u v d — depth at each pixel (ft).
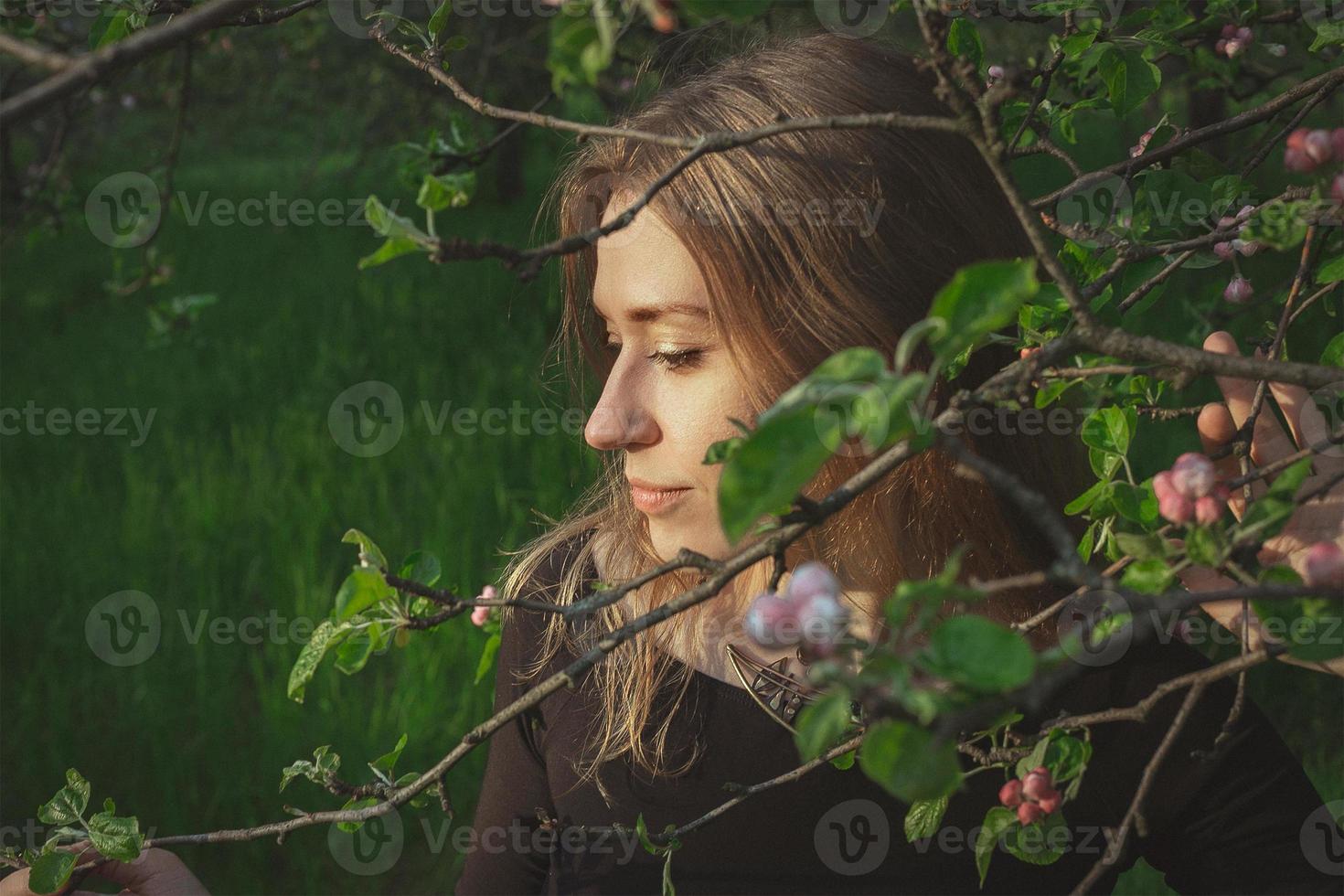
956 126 2.48
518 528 16.46
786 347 4.39
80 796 4.33
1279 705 11.73
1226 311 9.34
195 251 37.81
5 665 15.83
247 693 15.15
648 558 5.10
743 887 4.73
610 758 4.92
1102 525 3.93
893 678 1.93
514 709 3.40
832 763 4.34
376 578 3.32
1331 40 4.45
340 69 27.43
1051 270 2.49
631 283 4.44
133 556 17.51
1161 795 4.36
